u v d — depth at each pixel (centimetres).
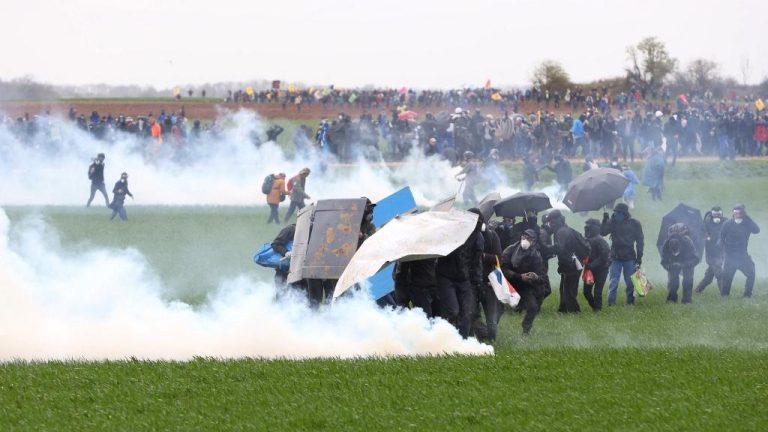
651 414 2619
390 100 19562
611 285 4981
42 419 2638
